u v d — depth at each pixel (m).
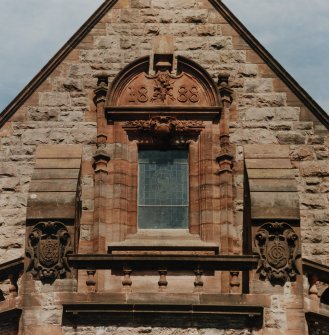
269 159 28.88
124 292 25.75
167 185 30.66
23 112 31.11
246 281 26.50
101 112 30.86
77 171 27.77
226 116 30.69
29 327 25.31
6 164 30.58
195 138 30.78
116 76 31.05
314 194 30.06
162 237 29.70
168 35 31.86
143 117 30.80
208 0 32.28
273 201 26.48
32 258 25.88
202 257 26.05
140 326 25.25
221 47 31.77
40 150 28.88
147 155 30.98
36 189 26.84
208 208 29.77
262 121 30.89
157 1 32.28
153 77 31.08
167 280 27.53
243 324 25.34
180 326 25.27
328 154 30.50
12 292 27.05
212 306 25.30
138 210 30.33
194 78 31.09
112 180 30.23
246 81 31.36
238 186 30.09
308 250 29.42
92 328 25.25
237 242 29.44
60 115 31.08
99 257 26.05
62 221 26.17
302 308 25.41
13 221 29.95
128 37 31.91
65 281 25.69
